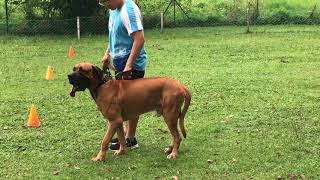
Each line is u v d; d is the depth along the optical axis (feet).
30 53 37.76
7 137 17.88
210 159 15.44
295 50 38.29
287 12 54.60
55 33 49.29
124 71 15.46
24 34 48.44
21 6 51.49
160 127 18.92
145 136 17.92
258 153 16.01
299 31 48.70
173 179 13.97
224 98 23.58
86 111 21.43
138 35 15.34
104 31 50.01
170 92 15.03
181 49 39.09
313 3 59.82
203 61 34.06
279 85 26.43
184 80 27.84
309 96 23.91
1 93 25.03
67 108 21.94
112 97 14.97
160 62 33.68
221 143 16.98
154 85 15.16
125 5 15.43
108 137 15.26
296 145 16.72
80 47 40.75
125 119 15.47
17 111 21.54
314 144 16.89
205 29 51.60
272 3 59.52
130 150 16.44
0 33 48.21
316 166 14.89
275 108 21.66
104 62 16.92
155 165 15.03
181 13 55.11
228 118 20.10
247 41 43.01
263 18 54.34
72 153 16.20
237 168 14.75
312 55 36.09
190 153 16.02
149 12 54.39
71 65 33.04
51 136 17.98
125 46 15.83
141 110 15.34
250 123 19.38
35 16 51.13
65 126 19.24
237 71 30.48
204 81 27.53
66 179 14.03
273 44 41.24
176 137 15.52
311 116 20.38
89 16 50.85
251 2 55.06
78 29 45.65
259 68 31.40
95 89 15.06
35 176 14.26
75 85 14.78
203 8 57.26
